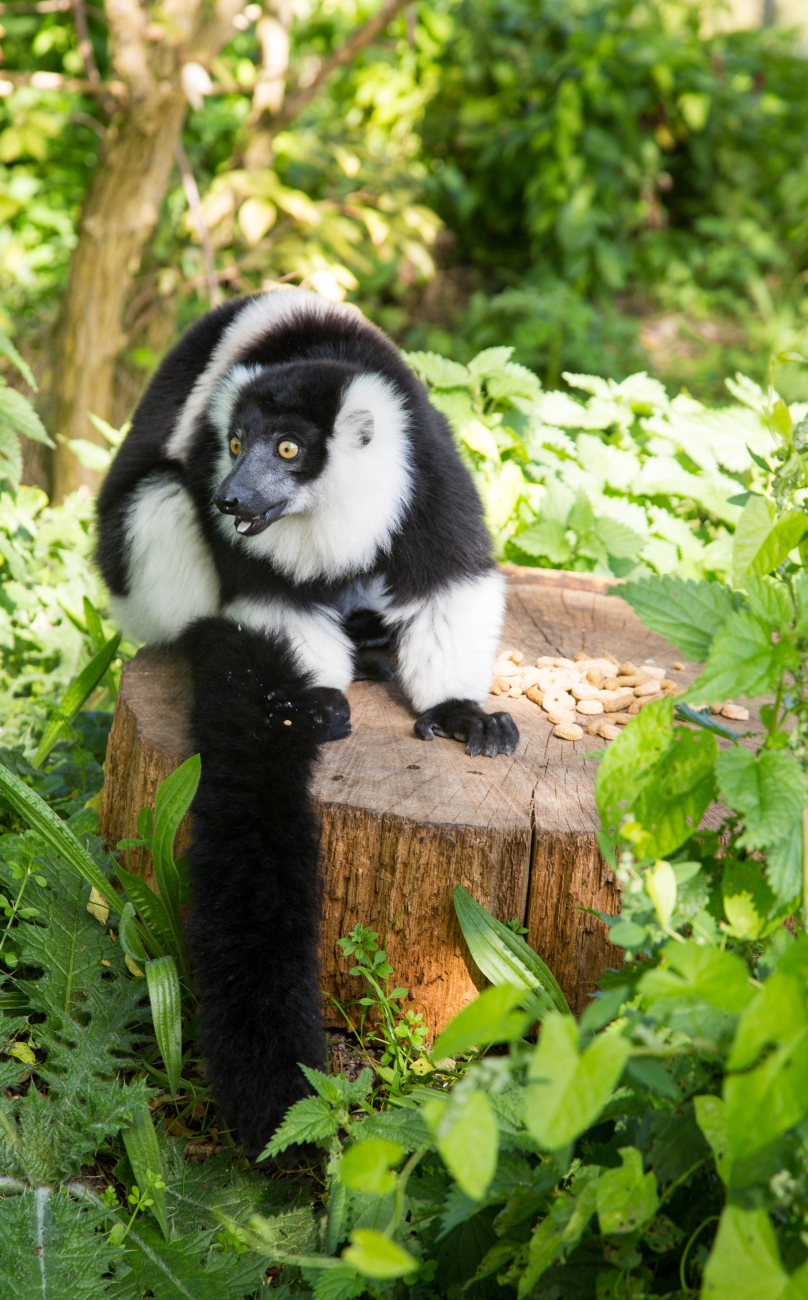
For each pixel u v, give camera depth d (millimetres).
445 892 3039
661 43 11609
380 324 11141
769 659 2062
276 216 8742
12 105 8648
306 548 3730
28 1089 3014
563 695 3812
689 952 1762
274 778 2994
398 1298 2354
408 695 3762
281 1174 2838
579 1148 2404
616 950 3035
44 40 8328
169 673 3928
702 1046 1882
